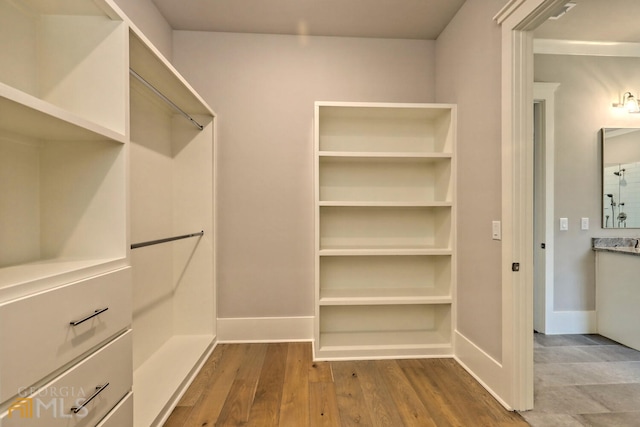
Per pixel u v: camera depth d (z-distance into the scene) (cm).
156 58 147
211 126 237
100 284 102
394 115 241
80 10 112
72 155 115
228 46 243
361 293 236
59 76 115
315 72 248
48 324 83
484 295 183
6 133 102
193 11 219
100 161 116
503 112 162
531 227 158
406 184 254
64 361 87
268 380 187
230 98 243
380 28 239
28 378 77
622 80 263
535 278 270
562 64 260
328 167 250
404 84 254
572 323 264
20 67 108
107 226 116
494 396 170
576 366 207
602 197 262
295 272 247
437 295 228
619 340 245
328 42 249
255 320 245
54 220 115
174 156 235
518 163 156
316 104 215
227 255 244
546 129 257
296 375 193
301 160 247
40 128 98
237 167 244
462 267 211
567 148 261
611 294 252
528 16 144
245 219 245
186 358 200
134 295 185
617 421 150
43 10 111
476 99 192
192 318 238
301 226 247
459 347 213
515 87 156
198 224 237
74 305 91
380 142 252
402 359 217
